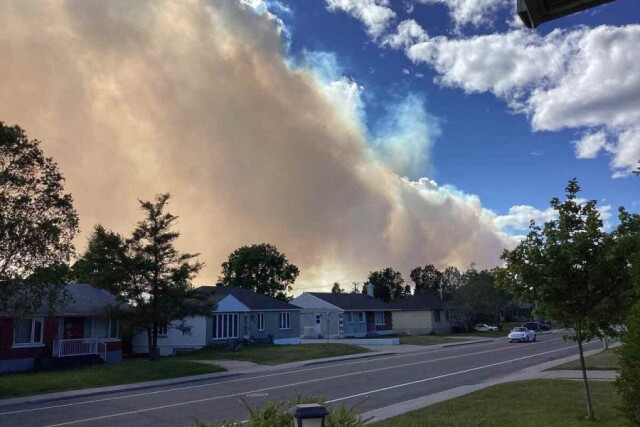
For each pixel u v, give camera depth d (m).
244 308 45.00
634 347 7.54
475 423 10.58
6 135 20.59
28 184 21.56
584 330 11.30
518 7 4.96
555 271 11.23
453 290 74.56
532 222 11.63
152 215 30.12
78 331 31.61
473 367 25.00
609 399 12.87
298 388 19.09
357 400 15.59
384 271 126.94
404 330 72.69
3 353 26.81
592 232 10.92
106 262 29.72
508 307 77.31
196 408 15.38
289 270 86.31
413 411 12.59
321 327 61.66
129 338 39.06
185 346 41.19
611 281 10.85
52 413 15.57
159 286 30.11
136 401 17.50
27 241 21.06
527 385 16.06
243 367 29.06
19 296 22.77
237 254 85.81
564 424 10.16
